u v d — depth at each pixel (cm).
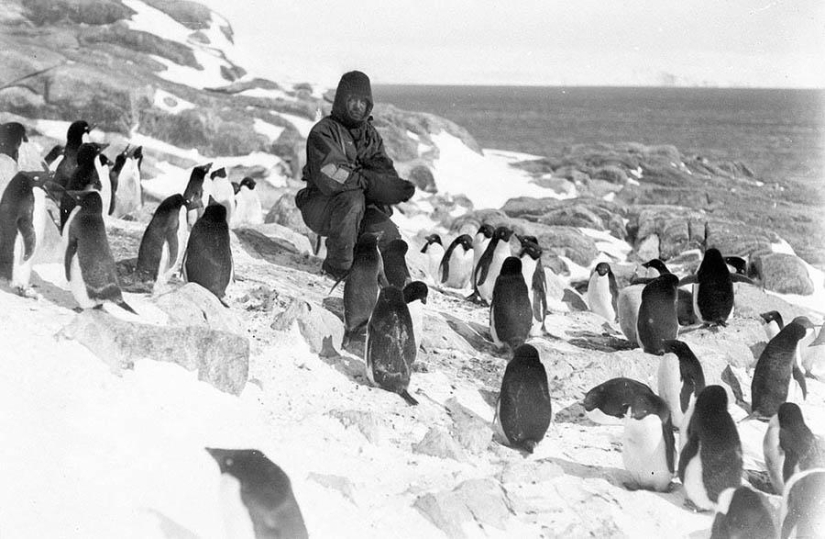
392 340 739
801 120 12750
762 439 803
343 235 995
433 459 646
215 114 2988
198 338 648
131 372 613
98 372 596
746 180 3716
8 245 660
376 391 746
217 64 3628
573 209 2405
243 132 2952
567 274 1808
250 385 688
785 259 1812
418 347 816
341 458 614
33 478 491
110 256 660
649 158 3841
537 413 687
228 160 2895
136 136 2881
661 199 3184
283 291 897
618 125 11844
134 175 1212
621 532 578
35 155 1073
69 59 3091
